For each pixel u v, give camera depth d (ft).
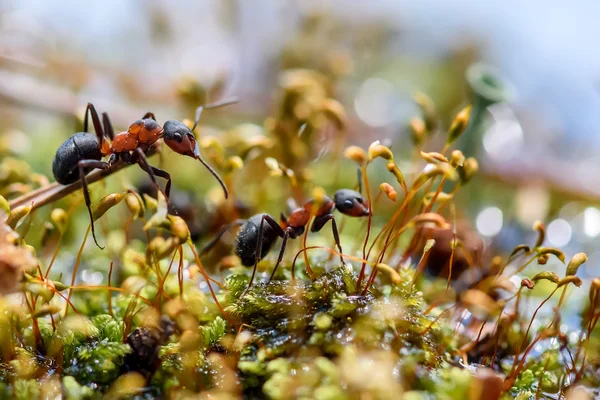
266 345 0.25
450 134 0.27
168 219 0.25
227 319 0.26
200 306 0.26
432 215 0.25
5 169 0.30
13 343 0.25
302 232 0.26
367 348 0.25
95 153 0.26
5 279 0.24
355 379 0.24
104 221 0.30
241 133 0.32
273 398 0.24
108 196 0.26
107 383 0.25
